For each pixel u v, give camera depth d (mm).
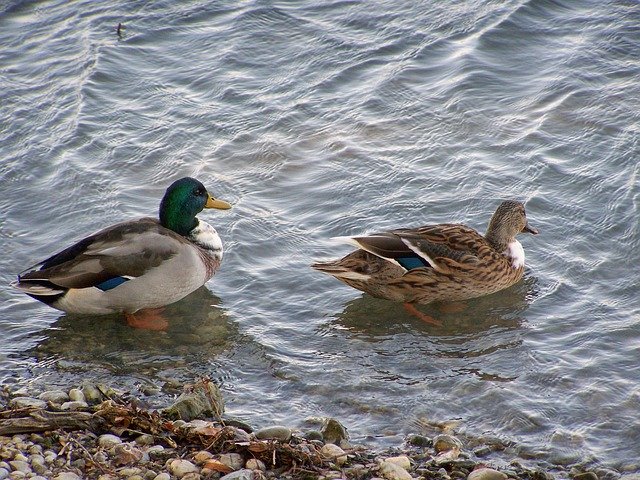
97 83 18984
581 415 11602
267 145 17328
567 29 20000
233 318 13797
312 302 14133
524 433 11344
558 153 16750
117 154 17188
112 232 13789
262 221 15555
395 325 13648
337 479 10172
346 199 15977
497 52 19500
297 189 16297
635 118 17453
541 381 12203
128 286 13492
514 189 16016
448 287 13883
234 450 10602
